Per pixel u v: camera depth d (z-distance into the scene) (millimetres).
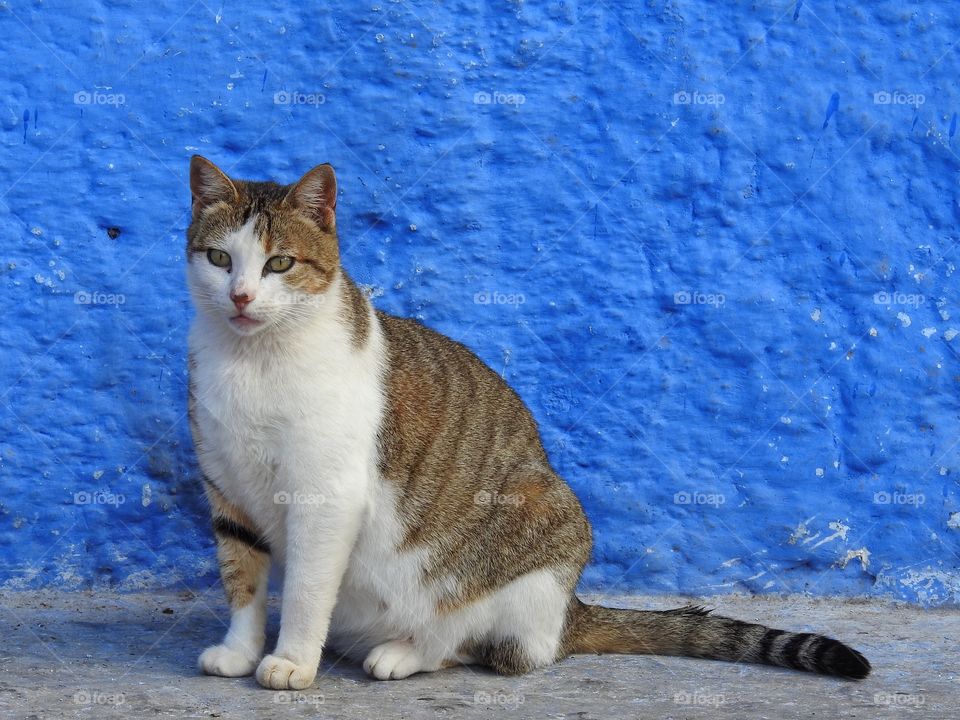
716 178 5012
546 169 4973
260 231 3586
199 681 3678
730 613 4836
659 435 5000
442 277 4941
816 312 5023
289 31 4879
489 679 3881
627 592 5012
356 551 3803
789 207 5027
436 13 4914
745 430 5008
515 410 4195
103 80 4809
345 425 3605
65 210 4797
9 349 4766
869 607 4969
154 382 4832
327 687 3689
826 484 5016
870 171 5047
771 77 5023
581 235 4984
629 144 4992
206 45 4848
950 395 5031
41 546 4789
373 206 4910
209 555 4867
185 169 4840
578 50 4977
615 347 4992
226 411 3598
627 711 3479
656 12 4996
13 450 4770
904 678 3938
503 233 4965
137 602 4746
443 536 3863
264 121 4879
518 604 3924
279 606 4652
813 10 5027
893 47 5051
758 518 5012
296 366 3578
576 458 4996
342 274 3863
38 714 3262
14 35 4781
